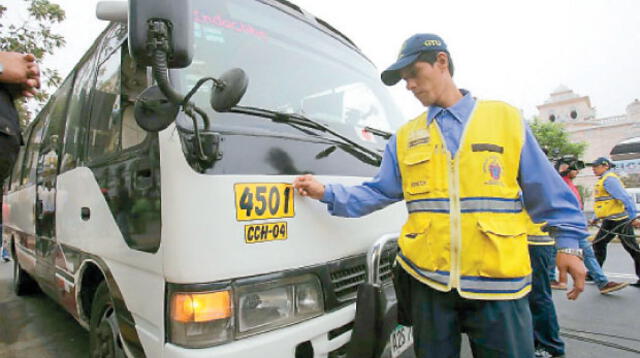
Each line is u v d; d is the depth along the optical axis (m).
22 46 8.76
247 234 1.57
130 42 1.26
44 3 8.87
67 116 3.16
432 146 1.56
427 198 1.55
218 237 1.50
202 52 1.99
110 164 2.12
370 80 3.14
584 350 3.21
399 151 1.72
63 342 3.67
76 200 2.64
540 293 2.81
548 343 2.84
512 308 1.47
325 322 1.76
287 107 2.24
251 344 1.54
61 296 3.00
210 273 1.48
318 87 2.52
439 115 1.59
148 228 1.71
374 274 1.89
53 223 3.19
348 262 1.94
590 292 4.92
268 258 1.62
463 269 1.46
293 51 2.49
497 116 1.50
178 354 1.49
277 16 2.55
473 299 1.47
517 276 1.44
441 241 1.50
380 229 2.17
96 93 2.58
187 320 1.49
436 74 1.58
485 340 1.48
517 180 1.53
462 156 1.48
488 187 1.45
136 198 1.82
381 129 2.88
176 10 1.29
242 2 2.37
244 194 1.58
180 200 1.51
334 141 2.07
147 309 1.72
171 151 1.58
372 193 1.79
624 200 5.14
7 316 4.45
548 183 1.47
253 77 2.16
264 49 2.31
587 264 4.79
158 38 1.26
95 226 2.29
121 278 1.98
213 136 1.55
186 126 1.58
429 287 1.59
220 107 1.43
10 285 6.12
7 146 1.33
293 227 1.72
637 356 3.10
